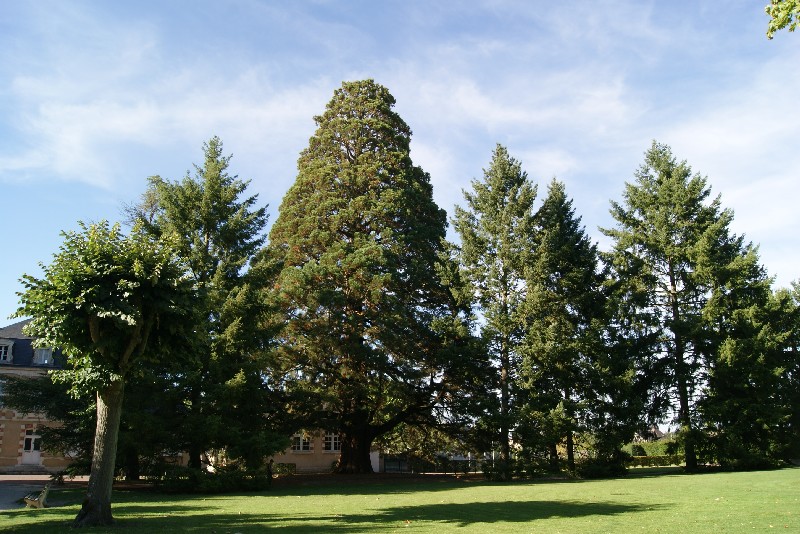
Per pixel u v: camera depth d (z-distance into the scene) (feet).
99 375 42.75
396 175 123.13
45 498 56.95
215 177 92.63
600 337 118.52
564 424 105.50
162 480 80.12
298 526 39.47
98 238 44.70
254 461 81.10
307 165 128.98
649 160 133.39
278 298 99.66
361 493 73.77
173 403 80.07
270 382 106.73
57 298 42.14
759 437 111.55
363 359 104.47
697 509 45.83
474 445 117.08
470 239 119.85
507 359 113.29
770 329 113.39
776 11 34.60
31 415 140.05
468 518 43.83
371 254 108.68
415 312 113.80
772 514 41.04
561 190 136.77
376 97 133.18
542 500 58.13
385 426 119.03
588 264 127.44
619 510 47.39
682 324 115.75
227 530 37.37
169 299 44.70
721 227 120.37
